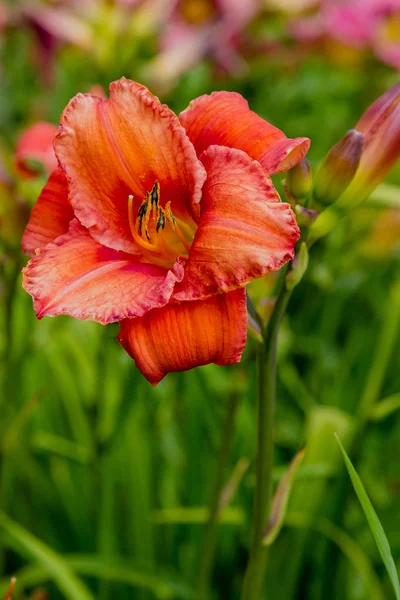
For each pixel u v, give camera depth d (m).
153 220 0.60
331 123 1.25
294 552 0.80
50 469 0.89
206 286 0.56
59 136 0.58
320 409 0.79
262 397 0.60
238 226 0.55
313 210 0.61
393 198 0.73
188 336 0.56
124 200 0.60
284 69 1.29
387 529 0.81
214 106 0.59
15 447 0.82
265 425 0.61
